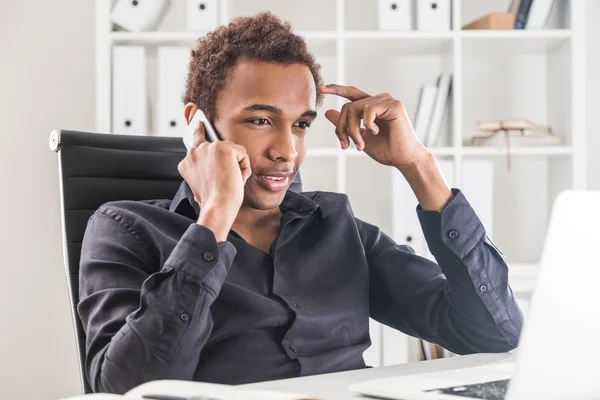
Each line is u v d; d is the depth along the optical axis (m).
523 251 3.29
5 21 3.37
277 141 1.37
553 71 3.17
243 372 1.33
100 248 1.38
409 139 1.45
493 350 1.48
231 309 1.35
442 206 1.44
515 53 3.24
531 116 3.28
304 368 1.36
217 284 1.19
